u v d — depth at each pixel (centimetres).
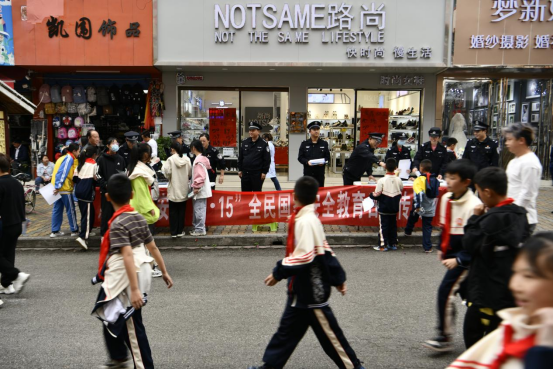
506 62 1240
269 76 1372
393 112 1417
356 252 796
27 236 852
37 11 1211
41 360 416
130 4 1216
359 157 930
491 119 1387
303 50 1230
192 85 1374
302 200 348
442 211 417
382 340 456
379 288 610
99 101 1395
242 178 902
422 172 778
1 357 422
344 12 1215
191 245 834
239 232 881
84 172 793
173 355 426
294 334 354
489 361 193
